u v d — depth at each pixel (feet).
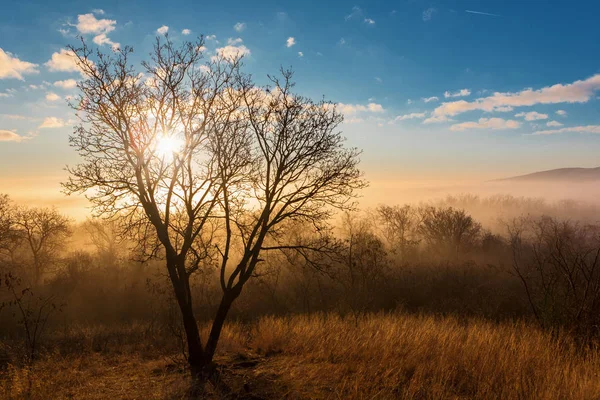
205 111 29.14
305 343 33.14
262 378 25.35
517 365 23.66
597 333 29.19
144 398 22.44
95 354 38.34
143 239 29.81
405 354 27.76
